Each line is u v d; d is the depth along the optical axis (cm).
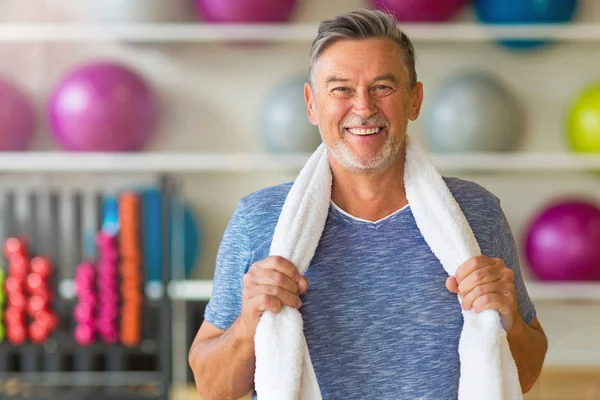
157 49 436
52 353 333
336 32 148
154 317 348
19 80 438
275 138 387
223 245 162
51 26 410
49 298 334
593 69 437
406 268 151
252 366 153
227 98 439
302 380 146
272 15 393
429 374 147
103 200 350
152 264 379
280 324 144
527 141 440
